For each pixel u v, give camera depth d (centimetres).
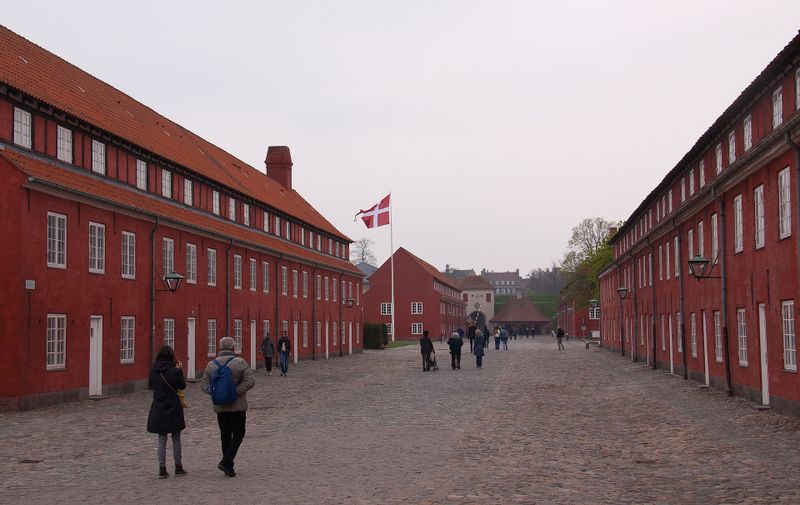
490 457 1331
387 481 1112
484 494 1024
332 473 1177
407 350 7119
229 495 1017
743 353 2289
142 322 2862
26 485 1107
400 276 10181
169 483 1107
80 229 2452
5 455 1385
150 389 2881
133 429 1752
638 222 4803
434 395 2550
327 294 5838
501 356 5481
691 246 2992
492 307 15938
